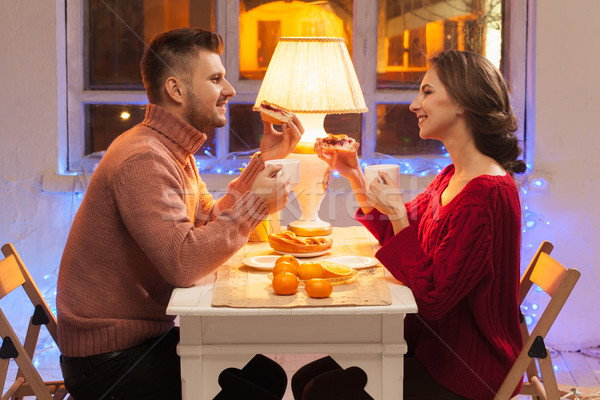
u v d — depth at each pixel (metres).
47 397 1.58
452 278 1.48
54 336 1.79
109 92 2.77
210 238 1.51
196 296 1.45
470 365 1.53
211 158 2.81
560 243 2.73
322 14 2.74
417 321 1.73
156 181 1.51
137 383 1.56
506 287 1.55
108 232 1.54
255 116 2.81
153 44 1.66
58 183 2.68
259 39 2.75
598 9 2.62
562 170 2.70
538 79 2.65
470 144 1.65
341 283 1.52
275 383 1.79
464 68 1.61
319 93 1.89
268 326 1.39
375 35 2.76
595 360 2.68
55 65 2.64
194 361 1.39
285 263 1.52
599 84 2.65
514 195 1.54
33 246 2.72
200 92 1.66
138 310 1.60
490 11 2.74
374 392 1.43
